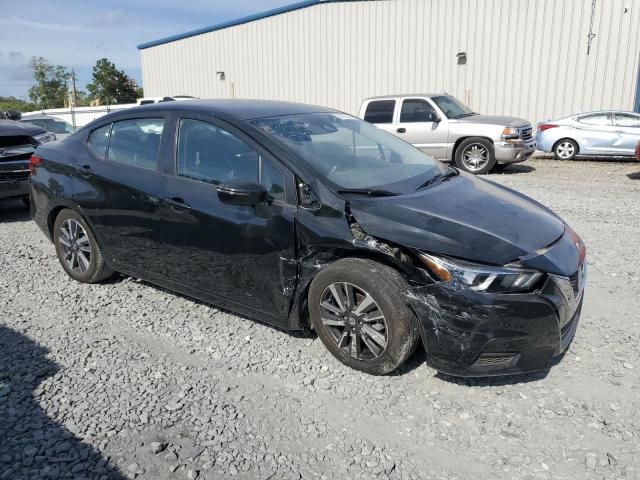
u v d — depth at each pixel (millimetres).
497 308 2965
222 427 2947
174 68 24875
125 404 3156
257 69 22484
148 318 4305
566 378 3385
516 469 2627
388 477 2584
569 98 17766
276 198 3578
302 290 3541
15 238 6945
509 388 3287
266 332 4031
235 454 2736
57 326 4195
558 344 3148
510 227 3346
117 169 4453
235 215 3697
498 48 18266
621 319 4195
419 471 2621
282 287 3590
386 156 4250
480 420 2992
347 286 3346
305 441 2838
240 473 2607
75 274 5055
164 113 4293
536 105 18188
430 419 3006
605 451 2736
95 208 4594
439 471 2621
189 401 3186
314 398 3207
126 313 4406
